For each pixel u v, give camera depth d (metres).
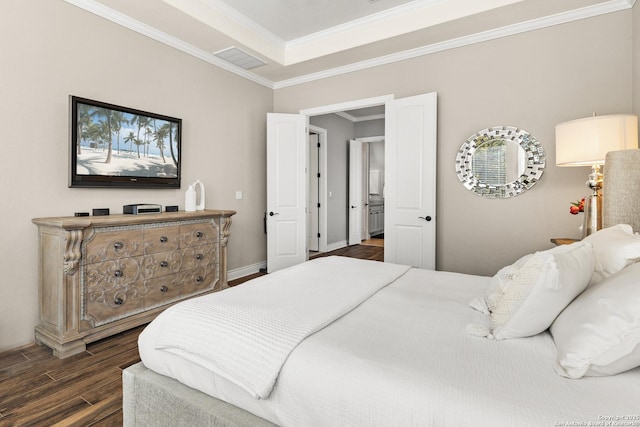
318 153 6.00
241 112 4.13
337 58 3.78
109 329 2.37
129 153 2.86
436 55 3.47
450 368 0.93
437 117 3.48
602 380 0.86
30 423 1.53
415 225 3.53
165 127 3.17
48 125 2.41
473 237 3.33
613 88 2.73
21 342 2.29
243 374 1.04
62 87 2.48
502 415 0.74
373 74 3.86
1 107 2.19
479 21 2.98
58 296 2.18
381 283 1.77
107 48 2.75
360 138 6.95
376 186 8.95
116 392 1.77
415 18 3.14
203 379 1.17
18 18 2.25
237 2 3.11
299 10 3.25
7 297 2.23
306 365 0.99
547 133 2.97
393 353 1.02
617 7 2.68
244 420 1.05
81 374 1.94
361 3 3.13
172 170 3.25
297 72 4.20
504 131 3.14
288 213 4.38
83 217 2.44
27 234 2.32
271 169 4.30
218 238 3.30
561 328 1.02
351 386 0.90
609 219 1.92
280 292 1.59
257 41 3.59
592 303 0.95
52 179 2.44
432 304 1.50
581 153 2.19
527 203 3.08
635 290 0.86
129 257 2.50
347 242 6.85
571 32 2.86
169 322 1.31
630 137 2.09
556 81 2.93
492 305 1.36
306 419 0.95
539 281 1.06
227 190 3.96
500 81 3.16
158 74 3.15
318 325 1.19
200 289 3.10
